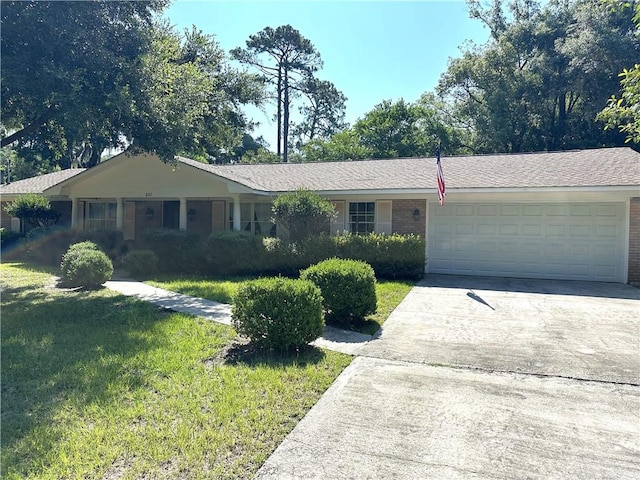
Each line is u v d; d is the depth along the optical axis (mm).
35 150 14281
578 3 27547
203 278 11961
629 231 11117
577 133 27641
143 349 5508
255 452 3178
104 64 9258
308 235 12422
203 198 15703
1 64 8383
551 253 11969
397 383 4555
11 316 7340
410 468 3018
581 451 3264
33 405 3943
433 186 12375
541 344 5938
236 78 21391
